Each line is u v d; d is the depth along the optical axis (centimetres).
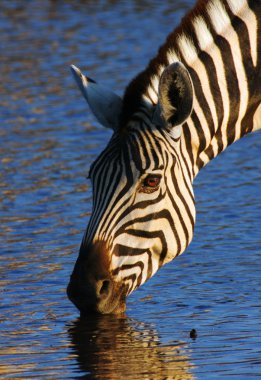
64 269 2884
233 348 2208
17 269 2894
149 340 2284
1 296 2661
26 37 7362
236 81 2400
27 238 3209
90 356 2180
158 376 2039
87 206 3566
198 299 2608
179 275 2830
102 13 8388
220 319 2433
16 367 2123
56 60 6469
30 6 8819
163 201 2259
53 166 4116
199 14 2411
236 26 2417
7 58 6588
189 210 2316
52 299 2630
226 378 2011
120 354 2188
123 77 5775
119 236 2236
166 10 8400
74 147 4425
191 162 2359
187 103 2216
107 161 2253
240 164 4169
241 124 2456
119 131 2281
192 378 2019
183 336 2306
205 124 2366
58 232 3266
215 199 3656
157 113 2245
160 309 2534
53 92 5556
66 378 2045
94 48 6831
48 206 3572
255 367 2075
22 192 3753
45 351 2230
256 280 2755
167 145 2261
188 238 2331
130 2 8950
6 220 3416
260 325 2372
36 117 4994
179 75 2194
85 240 2253
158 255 2292
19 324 2441
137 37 7206
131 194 2231
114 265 2244
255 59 2420
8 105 5259
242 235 3209
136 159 2231
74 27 7750
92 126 4812
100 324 2419
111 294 2241
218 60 2386
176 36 2388
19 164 4150
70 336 2334
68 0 9162
